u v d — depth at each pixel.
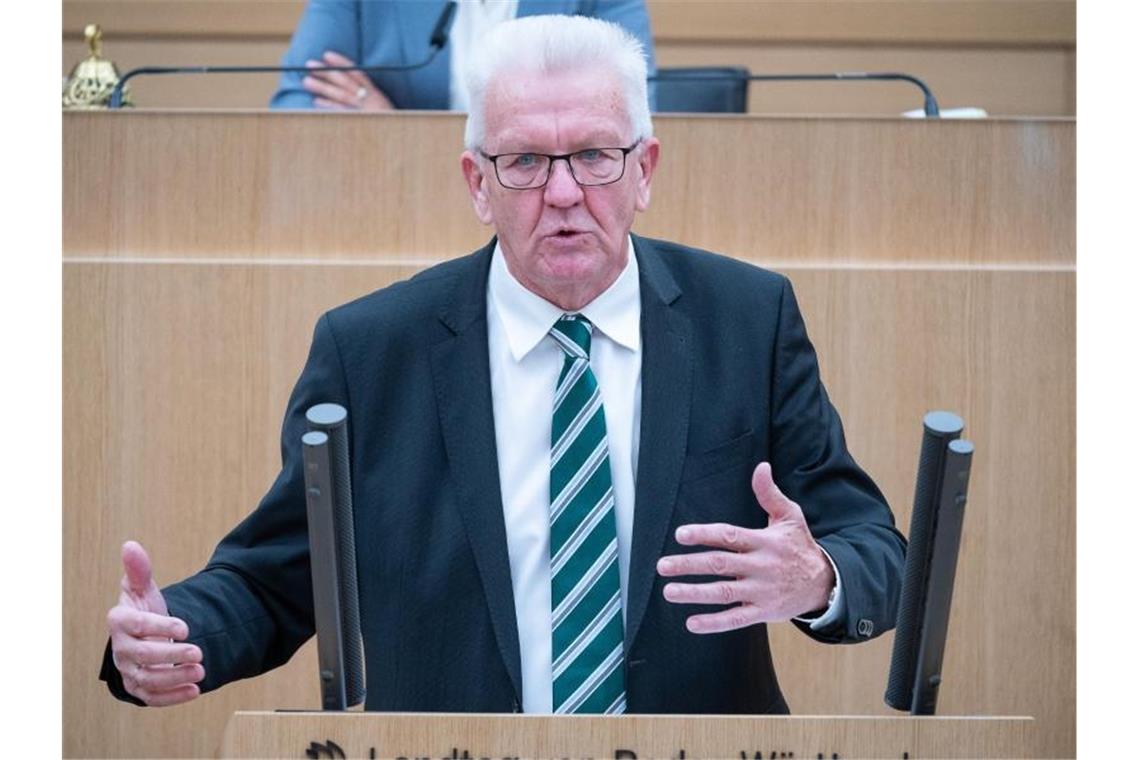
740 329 5.30
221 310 6.98
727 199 7.08
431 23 8.44
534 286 5.16
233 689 6.87
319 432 4.12
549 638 5.02
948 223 7.09
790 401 5.30
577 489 5.05
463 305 5.28
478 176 5.21
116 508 6.93
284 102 8.52
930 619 4.31
